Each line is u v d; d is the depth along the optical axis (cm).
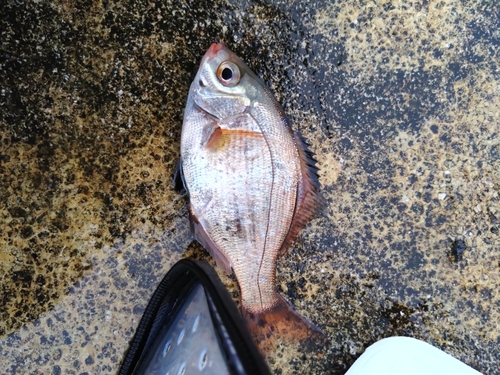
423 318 34
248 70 31
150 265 33
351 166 34
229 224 31
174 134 33
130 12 33
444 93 34
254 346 23
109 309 33
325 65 34
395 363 33
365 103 34
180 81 33
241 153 31
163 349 31
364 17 34
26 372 32
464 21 34
